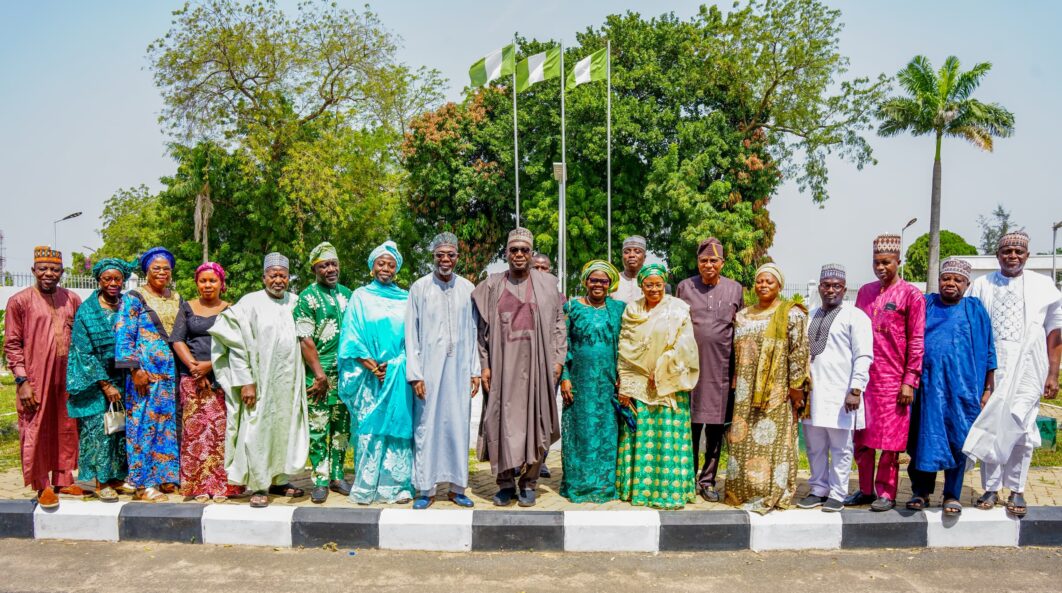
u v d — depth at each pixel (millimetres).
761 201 26469
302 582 4145
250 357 5090
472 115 26750
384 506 5145
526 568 4379
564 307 5414
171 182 27281
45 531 4887
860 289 5375
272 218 26688
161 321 5344
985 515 4855
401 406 5148
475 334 5277
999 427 4777
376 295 5258
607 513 4777
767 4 24344
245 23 25938
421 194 28047
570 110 23203
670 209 22922
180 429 5410
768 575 4289
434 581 4168
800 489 5789
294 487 5555
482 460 5246
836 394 4879
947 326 4934
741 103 25516
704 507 5145
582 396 5297
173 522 4797
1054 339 5055
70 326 5262
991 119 28875
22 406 4988
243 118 26438
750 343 5090
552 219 23594
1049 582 4199
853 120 24938
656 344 5141
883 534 4770
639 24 25984
